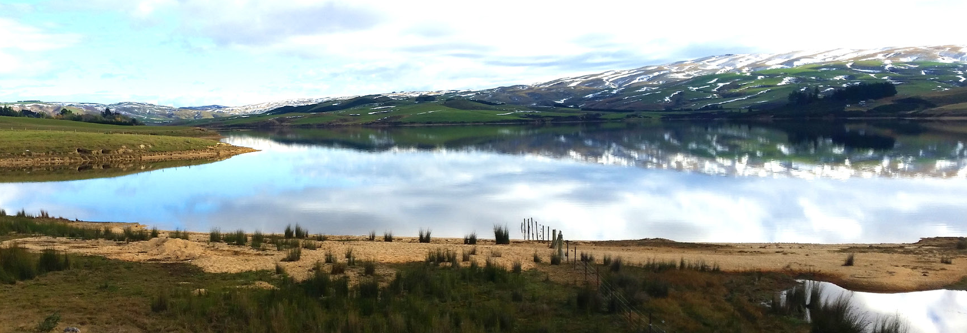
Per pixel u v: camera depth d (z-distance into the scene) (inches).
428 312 615.2
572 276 815.1
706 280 805.2
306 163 2928.2
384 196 1824.6
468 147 3897.6
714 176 2178.9
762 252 1040.2
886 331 598.5
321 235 1175.6
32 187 2053.4
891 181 1979.6
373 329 563.8
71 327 504.7
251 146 4350.4
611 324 616.4
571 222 1417.3
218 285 694.5
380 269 821.9
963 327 671.8
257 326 540.1
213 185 2103.8
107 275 710.5
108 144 3129.9
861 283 823.1
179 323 544.7
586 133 5196.9
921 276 850.8
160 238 932.0
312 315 588.1
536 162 2800.2
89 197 1825.8
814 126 5462.6
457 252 967.6
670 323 622.2
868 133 4215.1
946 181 1956.2
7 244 866.1
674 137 4291.3
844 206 1568.7
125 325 530.0
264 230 1321.4
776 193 1786.4
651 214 1499.8
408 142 4618.6
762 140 3786.9
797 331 625.0
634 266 887.7
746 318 661.3
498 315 615.2
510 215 1509.6
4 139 2965.1
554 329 580.7
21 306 559.8
